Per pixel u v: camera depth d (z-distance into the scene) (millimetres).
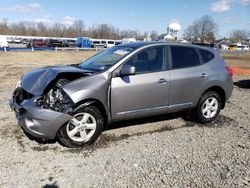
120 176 3605
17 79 11695
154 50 5055
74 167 3807
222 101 6039
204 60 5672
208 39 76688
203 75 5500
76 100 4152
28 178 3516
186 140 4844
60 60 28719
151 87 4867
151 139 4832
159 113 5152
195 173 3727
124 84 4609
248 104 7586
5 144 4445
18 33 101750
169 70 5133
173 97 5203
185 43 5578
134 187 3375
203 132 5270
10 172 3641
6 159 3969
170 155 4230
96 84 4367
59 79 4418
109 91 4504
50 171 3691
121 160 4035
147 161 4020
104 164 3910
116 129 5234
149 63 4953
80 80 4332
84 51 45844
